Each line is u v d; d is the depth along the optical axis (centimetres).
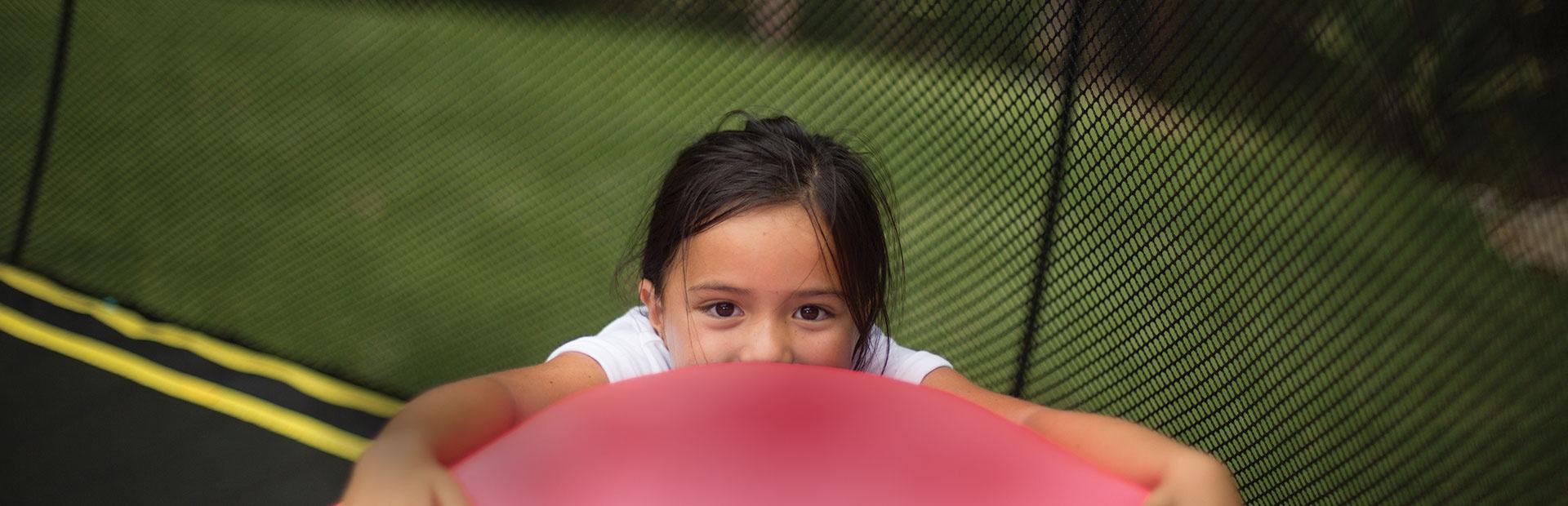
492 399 149
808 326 162
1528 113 536
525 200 492
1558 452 318
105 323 335
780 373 137
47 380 296
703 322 161
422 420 136
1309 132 570
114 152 500
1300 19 582
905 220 439
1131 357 304
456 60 700
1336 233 486
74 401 288
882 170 308
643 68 694
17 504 244
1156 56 294
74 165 478
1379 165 559
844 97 596
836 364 164
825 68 650
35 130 507
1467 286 443
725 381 135
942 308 368
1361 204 518
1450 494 294
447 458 134
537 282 411
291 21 729
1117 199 400
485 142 565
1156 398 287
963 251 409
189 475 262
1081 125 299
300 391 308
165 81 604
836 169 168
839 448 124
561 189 507
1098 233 380
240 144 533
